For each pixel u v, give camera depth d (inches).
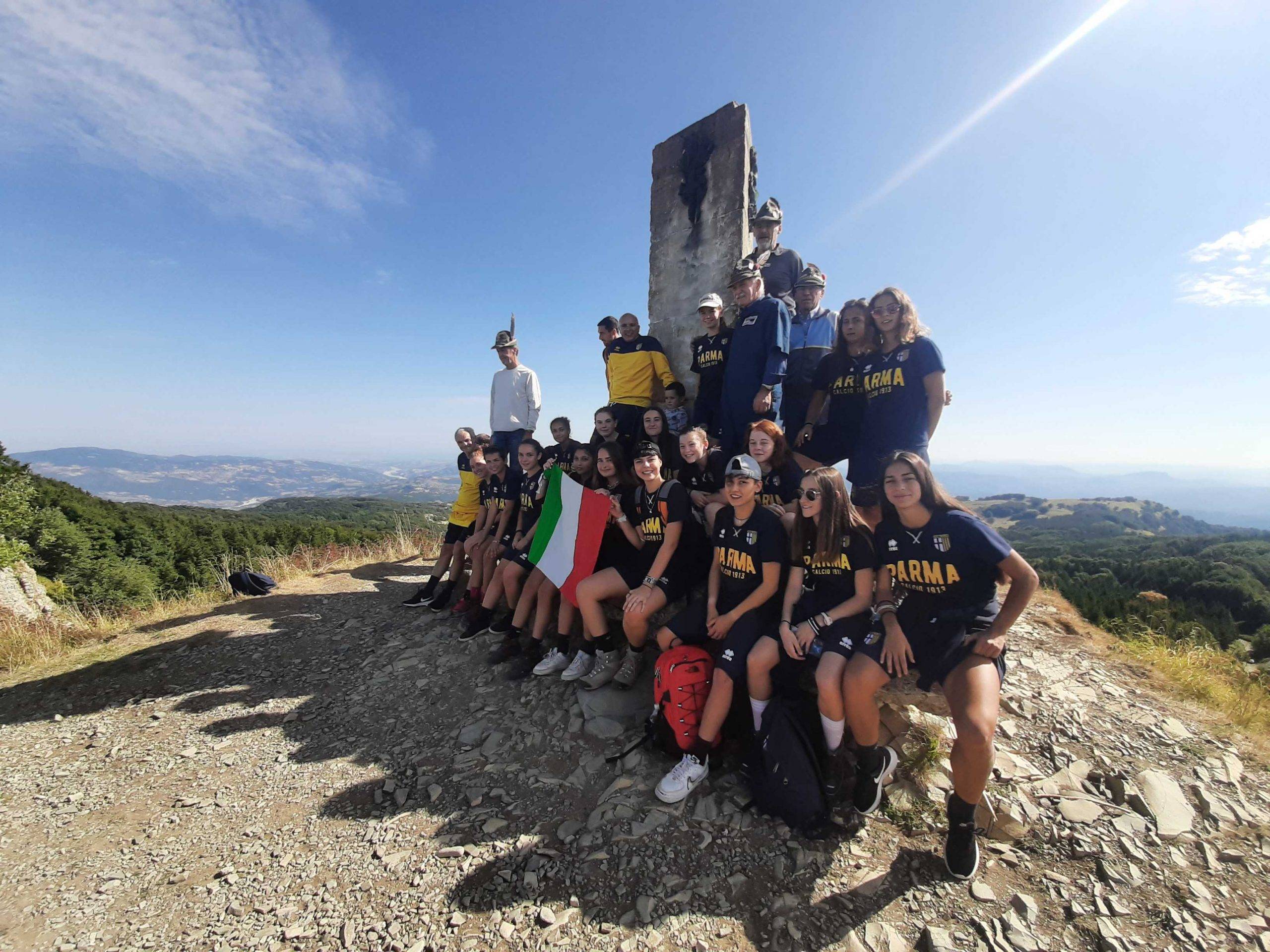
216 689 173.6
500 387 258.4
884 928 80.5
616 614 167.6
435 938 83.8
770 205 205.8
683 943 80.4
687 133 249.8
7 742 150.1
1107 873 88.2
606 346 232.2
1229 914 80.9
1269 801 102.0
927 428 132.6
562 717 138.2
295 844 106.9
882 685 100.9
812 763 99.7
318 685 172.7
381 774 126.7
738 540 123.1
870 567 110.8
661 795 106.8
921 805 101.7
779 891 87.5
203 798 122.8
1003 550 95.0
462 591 234.4
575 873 93.7
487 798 115.3
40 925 91.5
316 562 349.4
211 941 86.8
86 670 190.9
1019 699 132.2
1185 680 143.8
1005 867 90.7
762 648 111.7
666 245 257.3
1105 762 112.0
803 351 188.7
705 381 198.4
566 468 204.2
